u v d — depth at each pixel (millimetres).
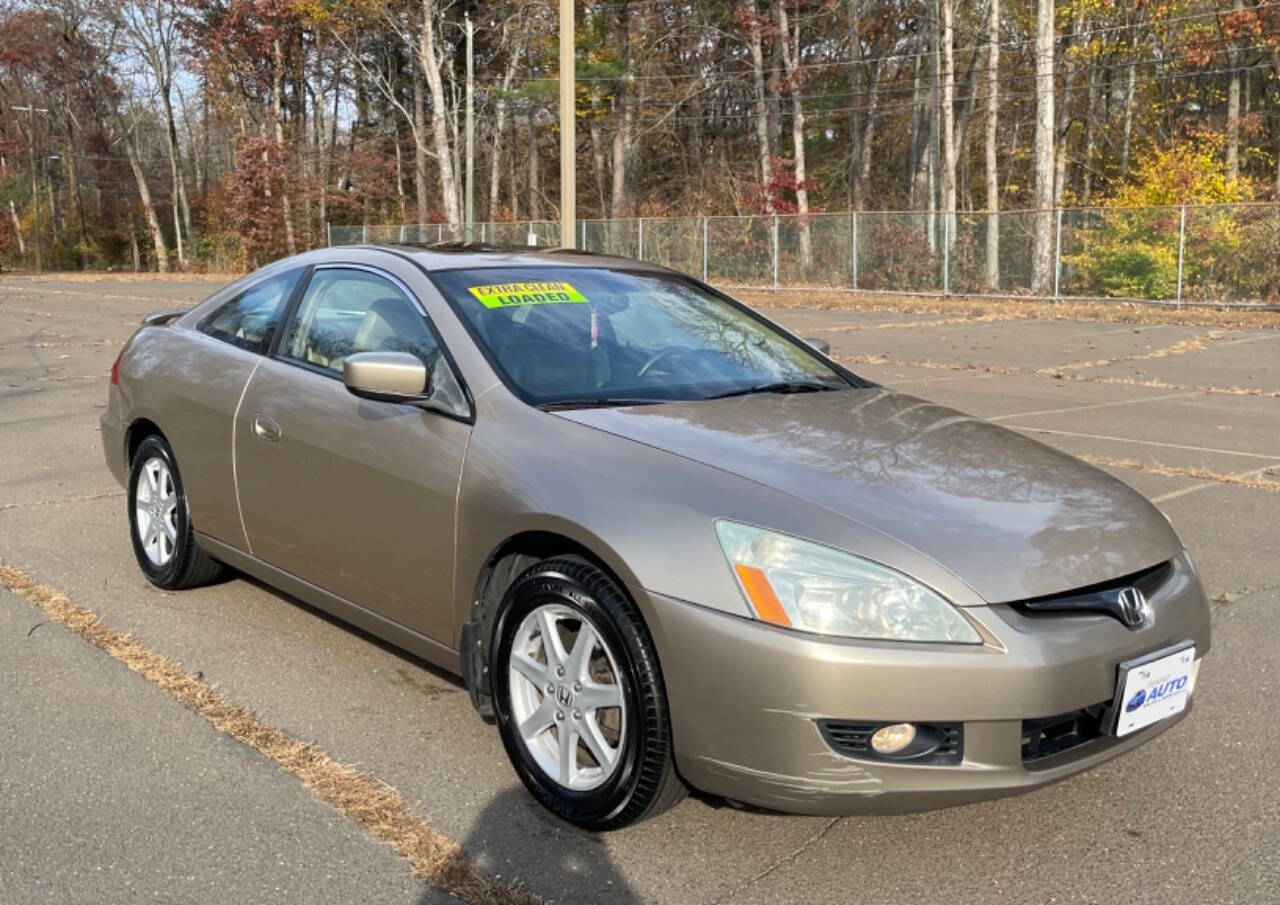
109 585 5168
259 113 55500
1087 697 2799
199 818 3133
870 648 2678
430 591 3578
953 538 2865
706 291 4746
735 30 43938
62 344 16453
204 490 4641
